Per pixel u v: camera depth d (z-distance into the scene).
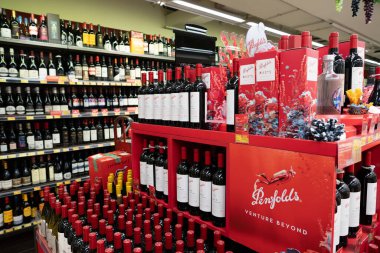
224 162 1.34
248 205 1.09
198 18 5.76
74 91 3.99
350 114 1.24
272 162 0.99
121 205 1.39
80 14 4.80
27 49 3.79
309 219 0.88
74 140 4.03
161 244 1.02
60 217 1.52
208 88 1.36
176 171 1.50
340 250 1.07
